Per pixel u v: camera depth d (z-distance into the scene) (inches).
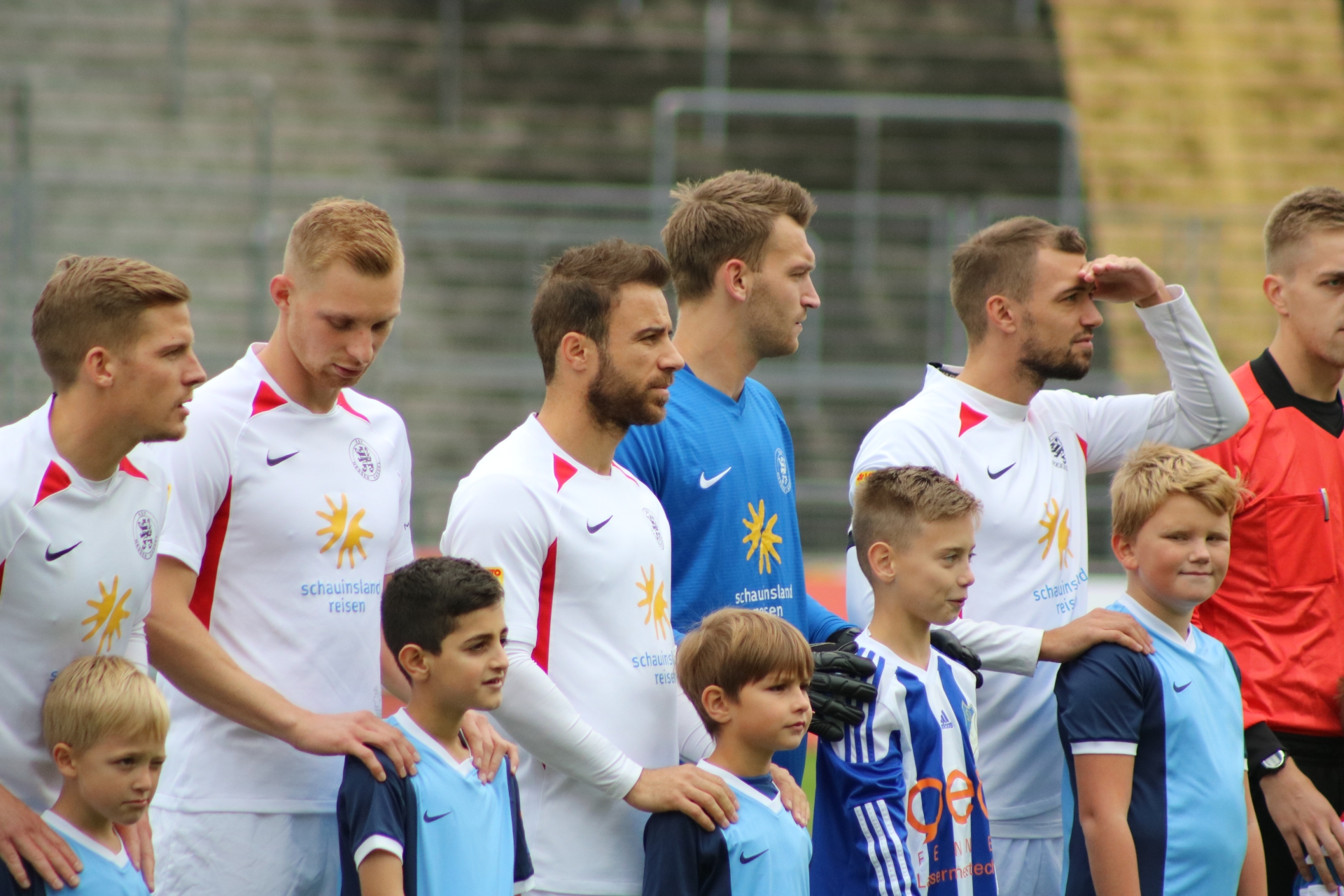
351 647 431.5
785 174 2060.8
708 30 2178.9
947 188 2065.7
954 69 2162.9
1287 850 512.4
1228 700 466.9
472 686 388.8
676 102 2074.3
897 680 441.4
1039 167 2089.1
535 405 1776.6
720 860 398.9
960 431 506.3
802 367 1736.0
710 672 414.3
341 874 400.8
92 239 1861.5
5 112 1930.4
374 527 440.5
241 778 415.2
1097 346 1796.3
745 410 490.9
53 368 374.9
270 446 422.3
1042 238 500.1
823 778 440.5
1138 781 452.1
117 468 389.7
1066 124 2092.8
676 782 397.7
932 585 438.0
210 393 421.4
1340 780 520.7
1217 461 537.0
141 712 369.7
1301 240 524.1
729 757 417.4
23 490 369.1
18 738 377.1
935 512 438.3
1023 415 517.0
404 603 395.9
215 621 418.3
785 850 412.8
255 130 2020.2
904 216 1828.2
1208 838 448.1
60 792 386.0
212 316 1808.6
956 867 438.9
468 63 2137.1
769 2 2224.4
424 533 1611.7
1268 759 498.9
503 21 2170.3
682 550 469.7
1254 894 472.7
